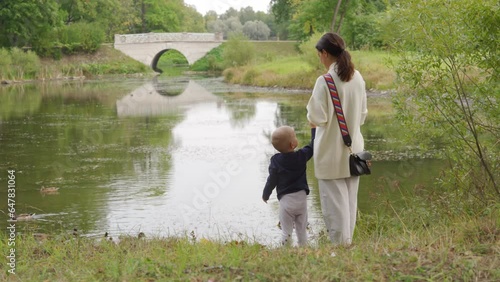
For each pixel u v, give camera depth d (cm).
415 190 1010
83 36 6612
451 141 836
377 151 1609
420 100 802
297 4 5788
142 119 2570
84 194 1285
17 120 2595
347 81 598
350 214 621
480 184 797
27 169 1565
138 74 6506
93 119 2598
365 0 5081
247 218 1067
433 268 483
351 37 5128
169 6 8488
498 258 500
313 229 931
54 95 3891
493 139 801
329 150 605
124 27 8319
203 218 1077
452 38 748
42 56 6397
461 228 625
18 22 6206
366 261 517
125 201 1217
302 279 476
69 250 673
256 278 486
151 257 582
